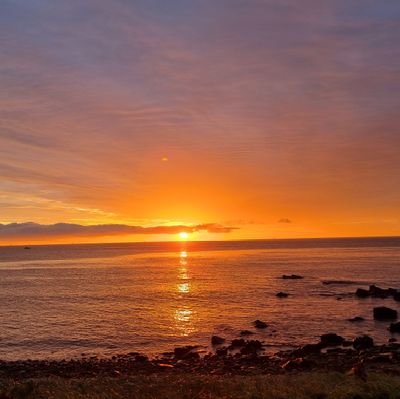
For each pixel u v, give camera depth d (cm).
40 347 3788
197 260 16162
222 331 4266
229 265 13025
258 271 10681
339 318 4803
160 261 16025
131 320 4869
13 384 2000
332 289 7200
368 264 12038
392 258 14475
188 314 5175
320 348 3475
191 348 3647
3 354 3584
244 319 4819
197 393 1750
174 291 7250
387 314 4734
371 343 3553
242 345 3675
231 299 6284
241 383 1905
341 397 1602
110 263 15400
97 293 7194
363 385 1748
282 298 6294
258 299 6244
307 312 5184
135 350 3644
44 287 8194
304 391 1698
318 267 11462
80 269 12694
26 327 4581
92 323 4744
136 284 8406
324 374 2178
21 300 6544
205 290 7300
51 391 1819
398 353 3212
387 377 1984
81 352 3606
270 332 4184
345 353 3316
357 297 6294
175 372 2836
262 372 2730
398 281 8138
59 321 4884
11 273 11750
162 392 1767
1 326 4650
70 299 6569
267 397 1625
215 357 3291
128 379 2127
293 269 11019
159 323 4691
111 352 3584
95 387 1889
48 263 16350
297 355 3288
